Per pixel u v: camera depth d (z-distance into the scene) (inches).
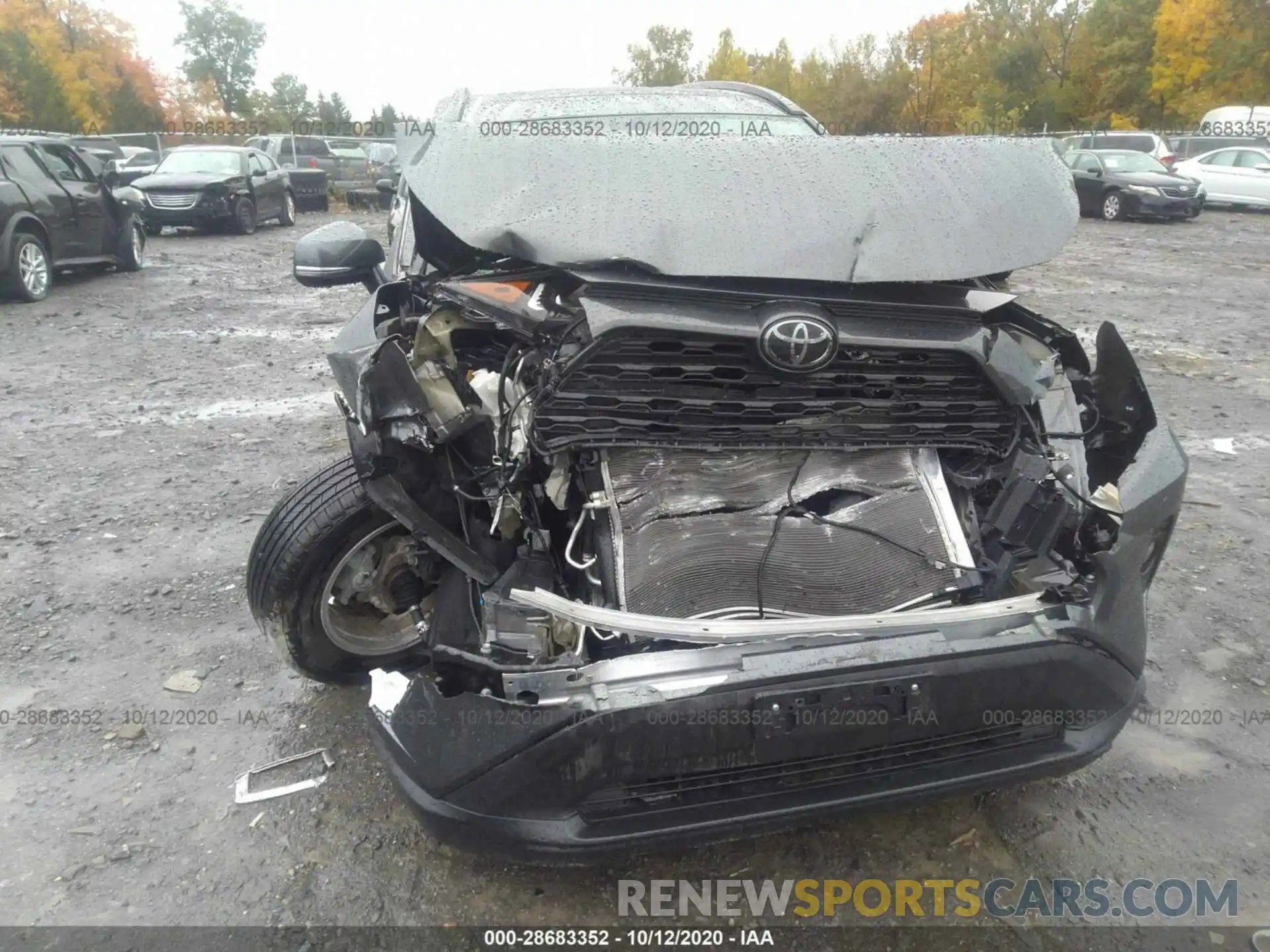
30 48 1185.4
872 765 84.8
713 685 77.5
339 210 802.2
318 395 250.5
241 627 139.9
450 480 93.7
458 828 81.2
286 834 102.1
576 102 162.2
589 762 77.5
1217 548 162.4
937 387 92.3
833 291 92.0
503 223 97.2
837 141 113.0
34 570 154.8
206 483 190.2
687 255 91.3
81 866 97.4
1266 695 124.9
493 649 85.6
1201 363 279.0
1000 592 92.9
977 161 108.6
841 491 97.2
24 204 368.5
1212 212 778.8
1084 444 100.3
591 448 92.0
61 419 229.9
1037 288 401.7
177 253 528.4
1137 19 1188.5
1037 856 99.7
